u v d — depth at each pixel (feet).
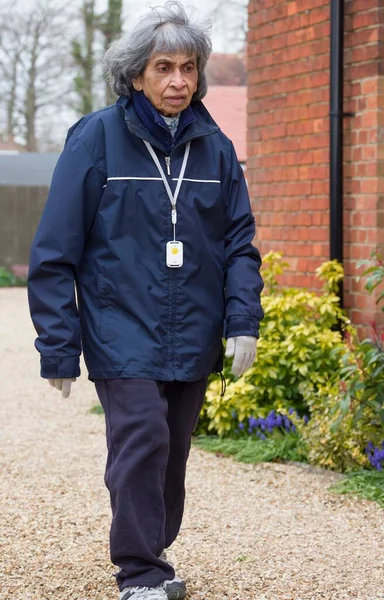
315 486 19.24
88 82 114.21
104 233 11.62
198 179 11.94
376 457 19.35
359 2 23.03
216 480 19.86
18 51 122.93
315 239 24.95
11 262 85.61
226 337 11.91
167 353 11.69
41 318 11.46
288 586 13.44
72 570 14.10
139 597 11.26
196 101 12.19
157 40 11.44
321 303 23.32
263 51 26.43
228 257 12.25
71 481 19.88
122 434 11.44
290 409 22.31
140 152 11.75
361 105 23.15
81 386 33.71
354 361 19.66
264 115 26.55
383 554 15.01
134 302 11.58
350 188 23.61
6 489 19.16
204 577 13.78
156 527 11.51
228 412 23.03
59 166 11.69
